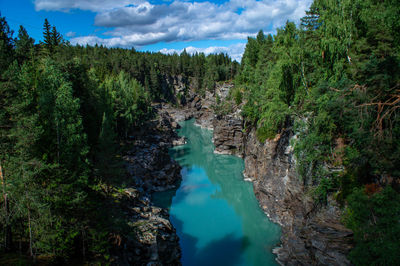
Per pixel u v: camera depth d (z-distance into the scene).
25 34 44.44
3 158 18.20
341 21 29.95
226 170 68.06
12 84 17.97
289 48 38.88
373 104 19.84
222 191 55.00
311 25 36.78
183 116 152.25
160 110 142.25
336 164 27.09
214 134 95.81
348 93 22.73
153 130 96.88
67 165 22.45
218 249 35.12
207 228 40.56
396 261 15.37
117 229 27.48
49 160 22.22
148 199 44.78
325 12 32.94
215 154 83.31
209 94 161.25
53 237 18.97
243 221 42.19
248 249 34.62
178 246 35.06
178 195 53.56
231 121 80.12
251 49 83.44
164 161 63.72
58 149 22.17
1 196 19.44
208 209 47.00
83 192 22.44
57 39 57.88
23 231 21.16
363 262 17.59
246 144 67.62
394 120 18.11
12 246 19.73
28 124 18.16
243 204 48.53
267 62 60.25
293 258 29.12
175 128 124.06
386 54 21.81
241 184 58.03
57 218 20.59
